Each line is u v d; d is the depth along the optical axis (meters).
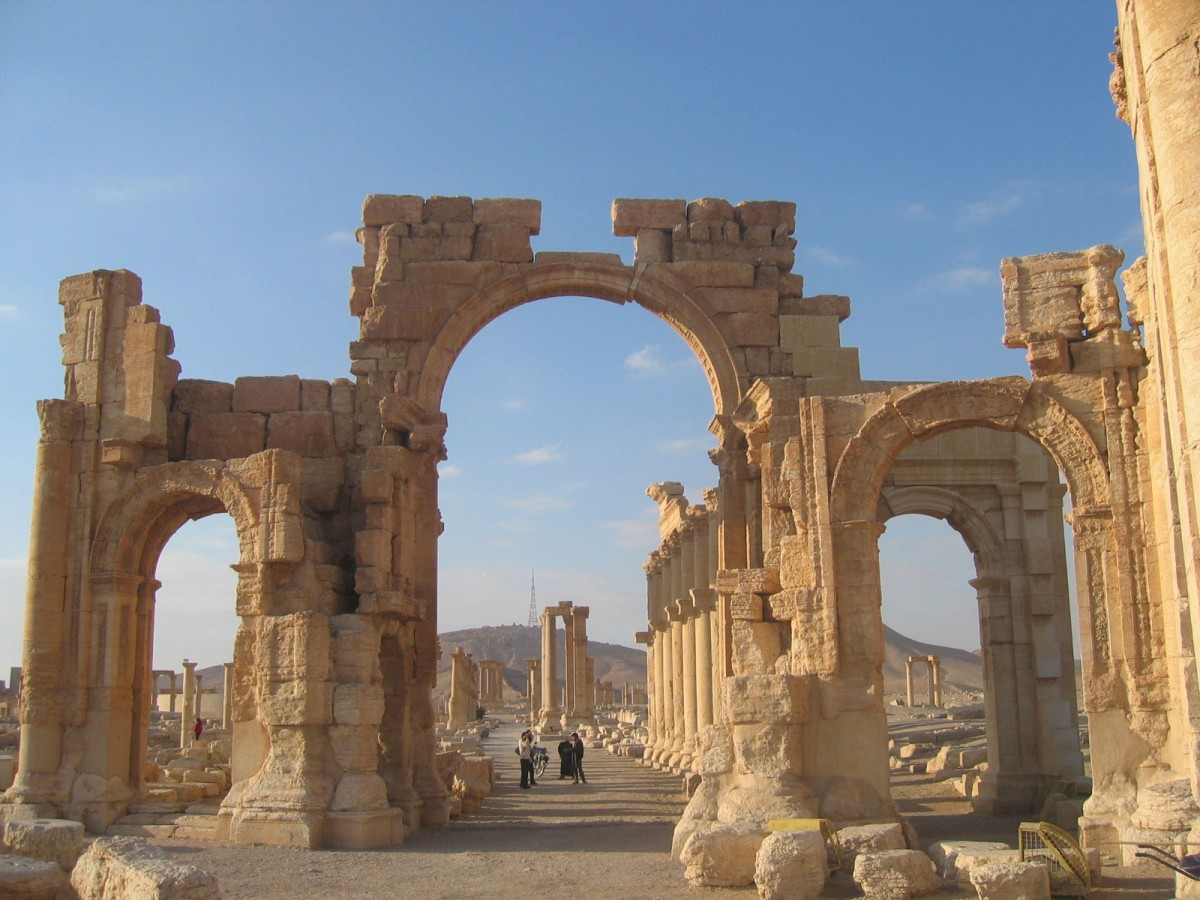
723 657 25.83
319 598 23.36
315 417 26.28
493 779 35.91
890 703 87.81
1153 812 17.14
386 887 16.70
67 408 25.22
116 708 24.39
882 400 20.53
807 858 15.23
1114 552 19.44
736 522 25.98
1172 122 10.27
